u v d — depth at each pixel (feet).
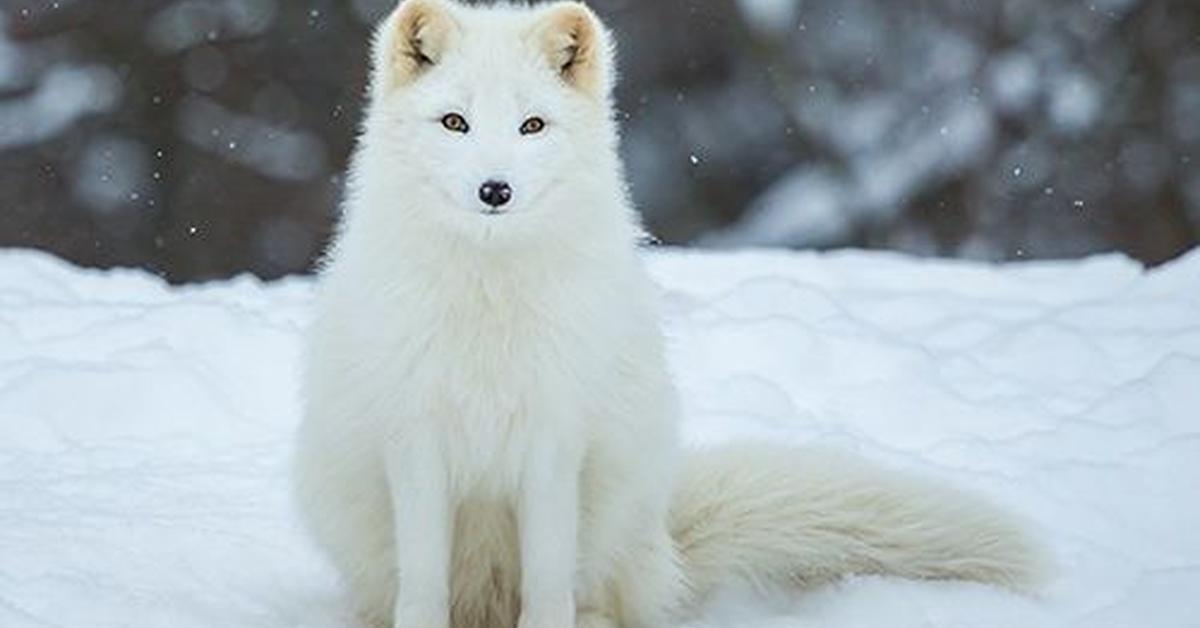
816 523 53.21
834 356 71.10
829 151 146.00
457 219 46.42
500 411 47.42
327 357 48.80
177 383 67.26
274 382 69.51
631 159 147.54
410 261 47.06
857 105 147.02
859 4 147.74
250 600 50.88
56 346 71.72
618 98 147.23
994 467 61.62
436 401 47.32
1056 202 145.18
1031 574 52.31
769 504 53.31
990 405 66.95
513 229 46.50
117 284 80.69
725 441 57.00
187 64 148.56
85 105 148.05
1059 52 146.51
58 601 48.85
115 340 72.02
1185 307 75.61
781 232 144.87
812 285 77.56
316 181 146.51
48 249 145.69
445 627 48.14
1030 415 66.03
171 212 147.23
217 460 63.10
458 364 47.06
